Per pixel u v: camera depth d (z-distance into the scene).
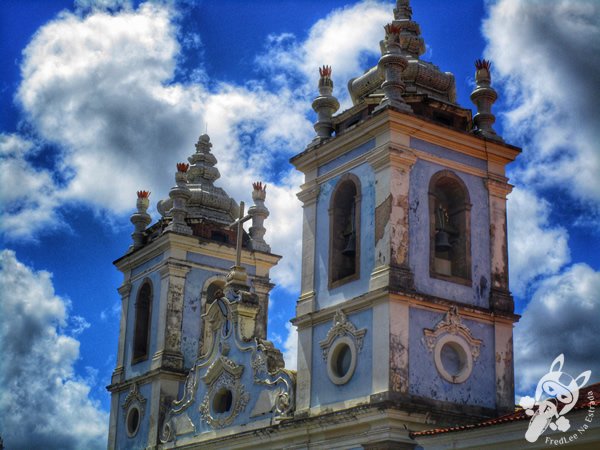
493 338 28.75
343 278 29.16
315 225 30.69
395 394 26.41
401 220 27.95
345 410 27.11
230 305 33.91
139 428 37.84
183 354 37.78
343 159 30.20
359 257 28.61
